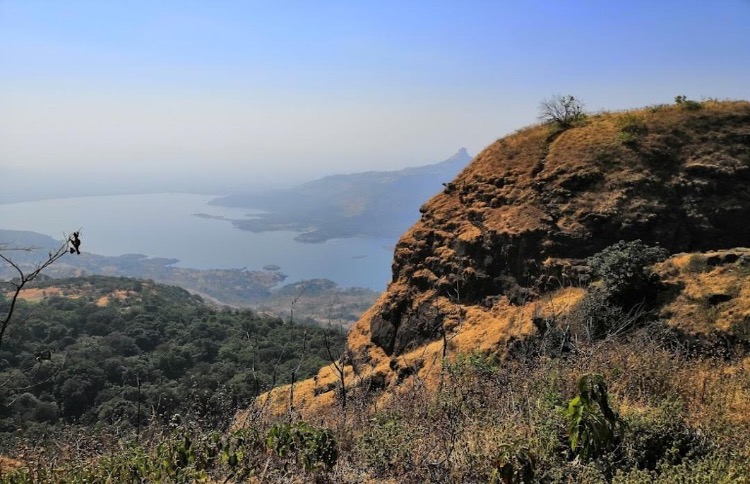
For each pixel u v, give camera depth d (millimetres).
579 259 16406
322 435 5492
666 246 15953
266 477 5168
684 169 17609
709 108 19594
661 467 4715
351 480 5387
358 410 8336
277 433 5641
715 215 16406
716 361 9086
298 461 5324
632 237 16234
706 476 4301
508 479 4395
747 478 4340
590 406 4766
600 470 4688
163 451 5652
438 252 20344
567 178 18453
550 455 5039
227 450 5410
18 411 19281
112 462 5730
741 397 6645
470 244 19203
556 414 5488
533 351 11172
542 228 17438
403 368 16562
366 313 22922
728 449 4977
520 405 6426
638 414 5570
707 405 6285
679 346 9961
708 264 12383
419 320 19203
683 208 16672
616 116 20906
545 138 21219
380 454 5691
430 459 5348
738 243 16031
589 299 12688
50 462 6070
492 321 16703
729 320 10531
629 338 10188
